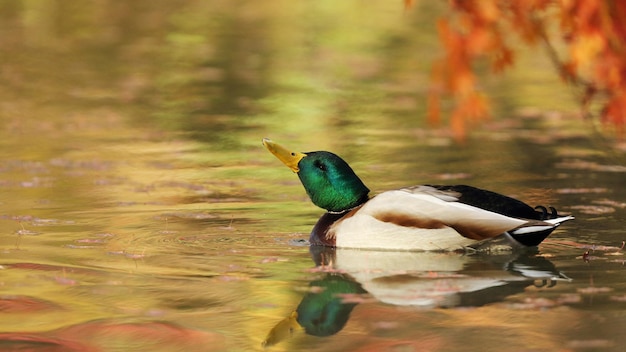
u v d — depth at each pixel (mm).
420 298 10102
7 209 14039
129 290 10438
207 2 43156
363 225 12055
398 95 24594
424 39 33875
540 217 11734
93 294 10297
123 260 11555
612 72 11688
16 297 10172
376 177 16297
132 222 13336
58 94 24828
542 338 8914
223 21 38188
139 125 21203
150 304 10000
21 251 11867
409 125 20969
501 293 10227
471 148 18609
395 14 39625
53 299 10141
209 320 9555
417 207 11867
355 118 21828
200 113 22547
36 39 33469
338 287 10500
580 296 10102
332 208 12555
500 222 11547
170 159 17906
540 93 24453
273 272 11109
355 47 32438
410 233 11844
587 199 14539
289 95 24672
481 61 28984
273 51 31641
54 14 39125
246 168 17156
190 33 35188
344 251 11984
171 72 27969
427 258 11625
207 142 19484
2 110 22750
